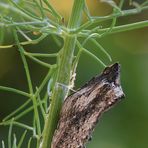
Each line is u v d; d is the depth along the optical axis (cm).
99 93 27
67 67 27
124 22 50
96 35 27
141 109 50
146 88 50
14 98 51
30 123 49
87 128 27
